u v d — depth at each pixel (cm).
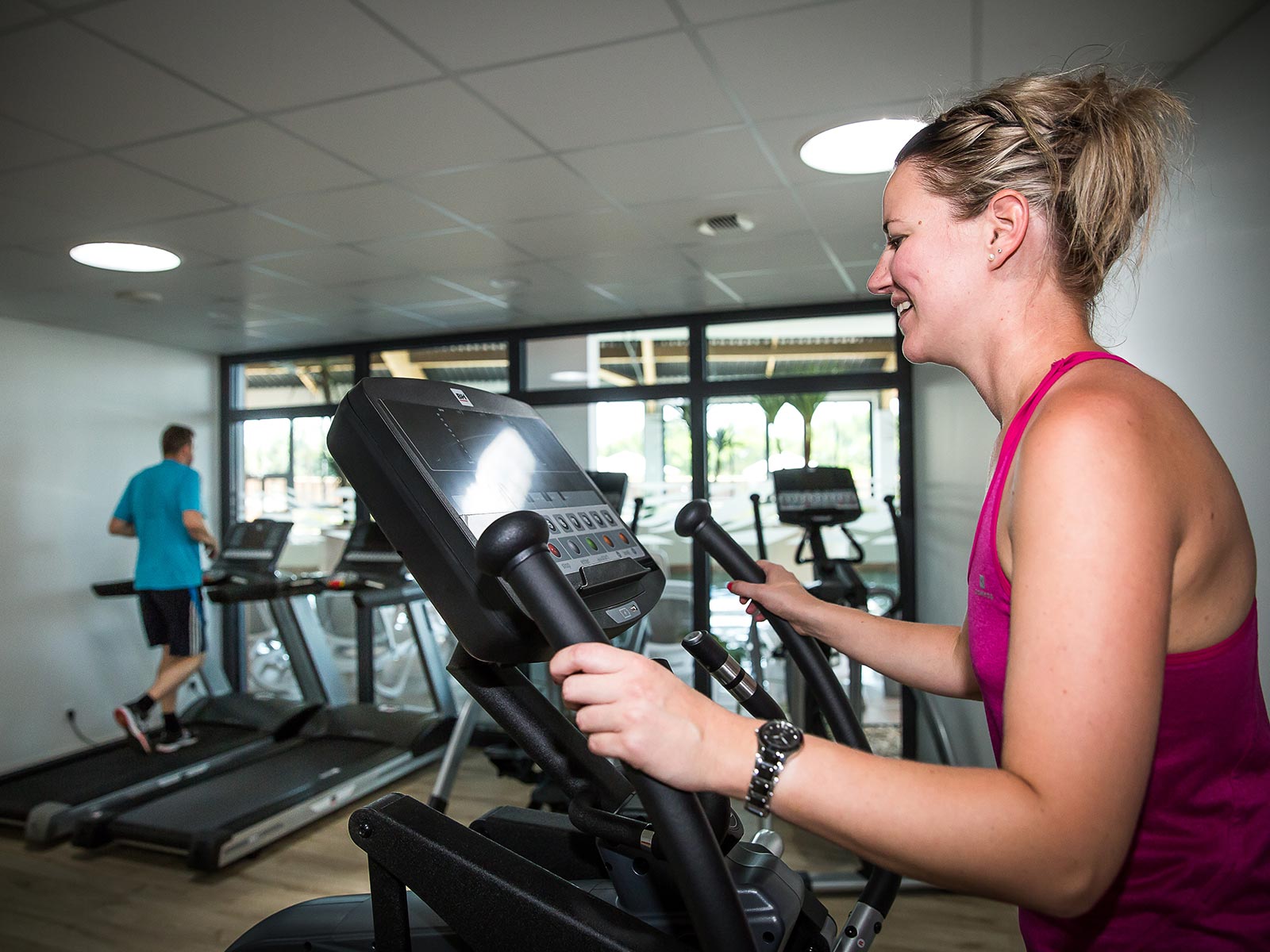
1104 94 66
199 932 274
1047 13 173
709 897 56
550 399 487
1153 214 69
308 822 351
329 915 105
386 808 87
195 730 457
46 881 311
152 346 518
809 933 92
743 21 175
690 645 88
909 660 95
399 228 307
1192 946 61
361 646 525
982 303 67
